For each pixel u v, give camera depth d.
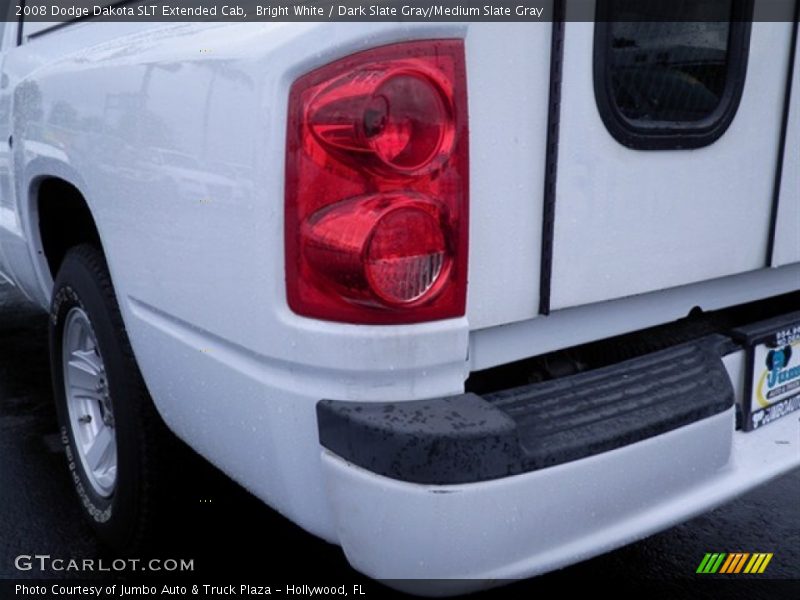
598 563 2.59
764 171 2.19
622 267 1.90
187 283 1.81
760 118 2.14
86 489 2.71
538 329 1.84
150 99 1.86
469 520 1.46
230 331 1.68
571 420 1.65
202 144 1.67
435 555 1.47
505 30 1.57
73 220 2.82
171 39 1.90
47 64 2.68
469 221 1.56
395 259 1.45
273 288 1.53
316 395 1.54
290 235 1.49
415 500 1.44
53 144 2.45
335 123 1.42
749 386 2.11
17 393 4.06
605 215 1.83
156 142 1.84
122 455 2.37
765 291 2.39
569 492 1.57
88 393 2.80
